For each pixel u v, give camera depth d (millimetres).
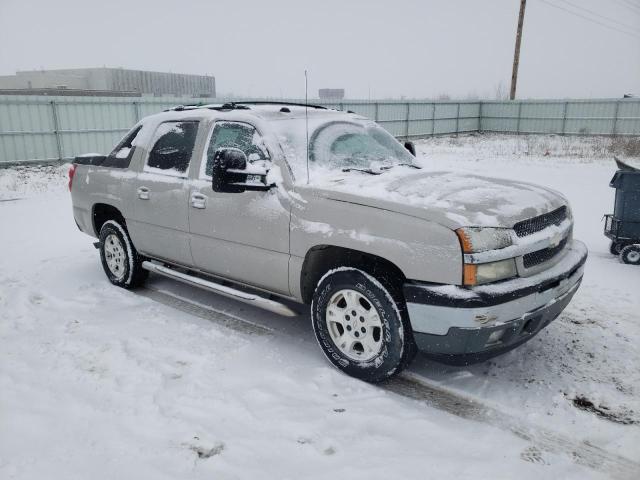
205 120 4363
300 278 3623
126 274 5254
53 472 2564
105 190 5176
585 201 10133
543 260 3266
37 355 3834
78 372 3564
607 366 3604
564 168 15992
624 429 2900
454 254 2902
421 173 3930
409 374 3570
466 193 3314
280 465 2619
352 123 4492
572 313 4539
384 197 3244
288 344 4043
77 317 4590
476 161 18641
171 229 4496
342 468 2588
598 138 27672
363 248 3203
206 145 4277
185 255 4449
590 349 3855
